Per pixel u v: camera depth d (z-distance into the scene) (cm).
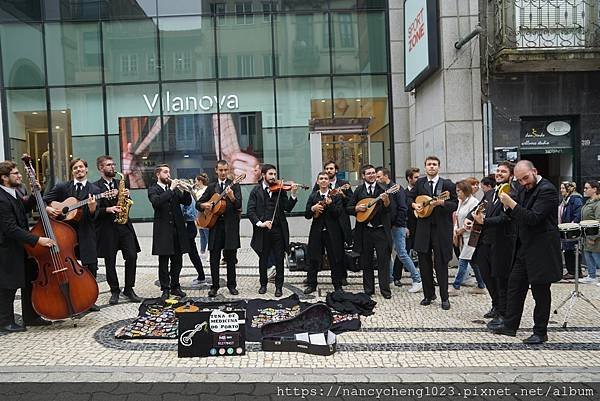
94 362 470
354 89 1438
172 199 694
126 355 488
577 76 977
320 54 1438
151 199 678
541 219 487
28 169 565
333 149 1387
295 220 1418
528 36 920
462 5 944
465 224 611
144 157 1461
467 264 747
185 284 812
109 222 682
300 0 1434
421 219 653
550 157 1071
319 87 1440
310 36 1436
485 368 448
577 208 830
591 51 903
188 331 481
